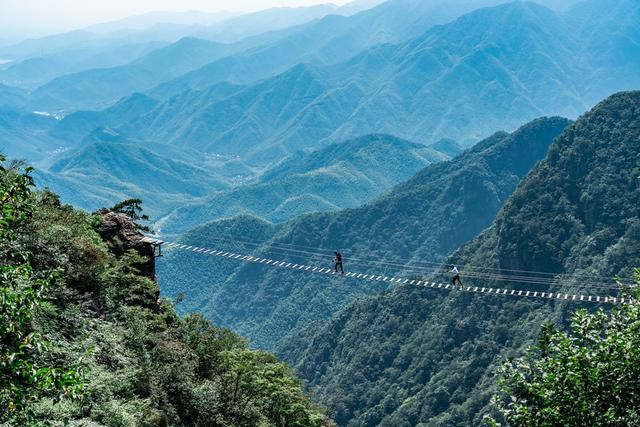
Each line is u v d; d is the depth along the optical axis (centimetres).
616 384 1688
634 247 13138
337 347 19262
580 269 14162
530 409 1767
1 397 1370
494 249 16812
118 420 2181
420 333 16875
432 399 13925
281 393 4041
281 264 5409
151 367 2877
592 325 1842
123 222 3791
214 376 3516
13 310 1376
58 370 1362
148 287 3459
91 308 2853
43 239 2673
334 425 5359
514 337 14038
